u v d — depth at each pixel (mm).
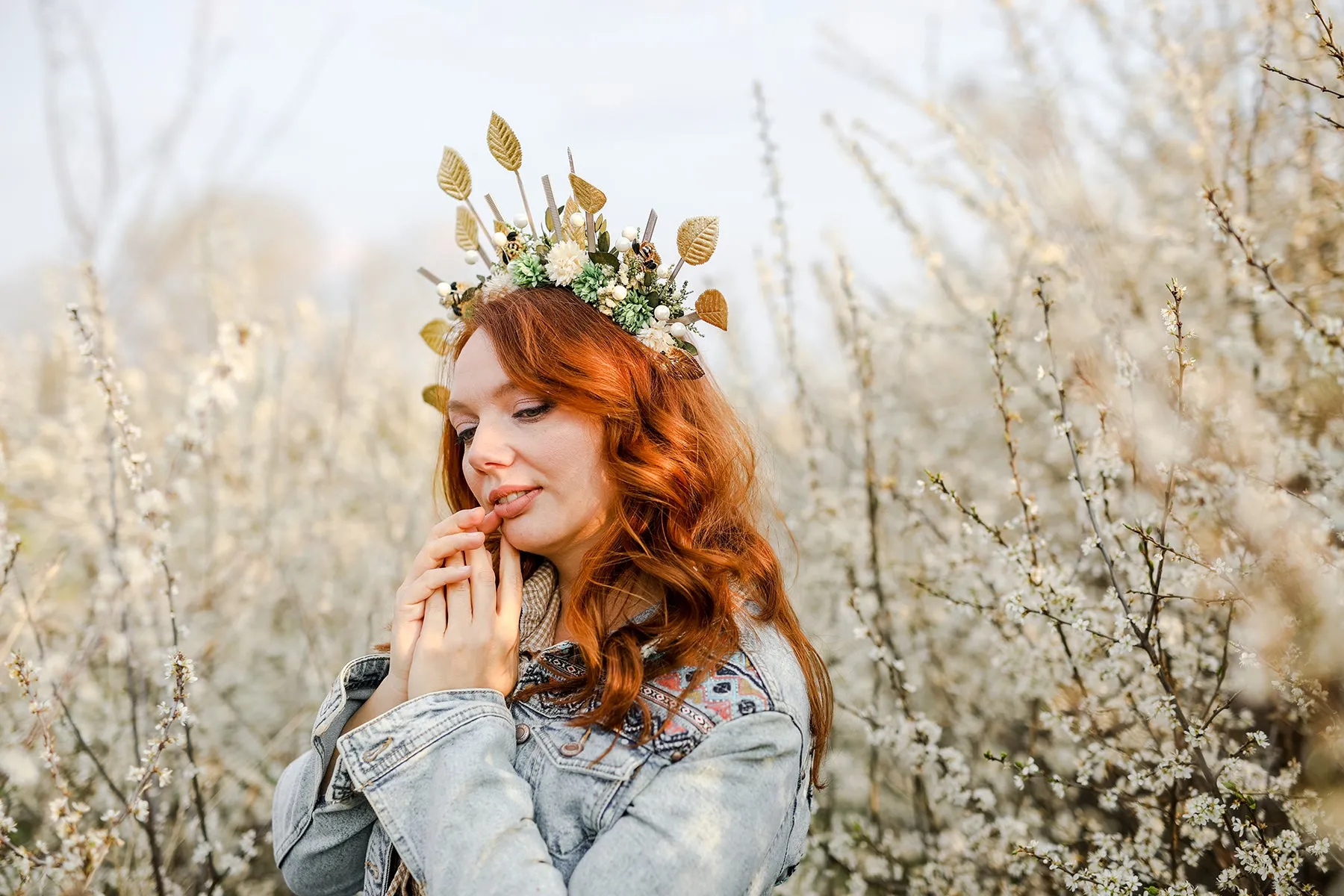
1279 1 2104
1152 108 2783
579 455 1296
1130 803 1897
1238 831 1599
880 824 2674
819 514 2744
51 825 2162
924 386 3701
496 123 1492
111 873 2188
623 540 1312
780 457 3148
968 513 1869
